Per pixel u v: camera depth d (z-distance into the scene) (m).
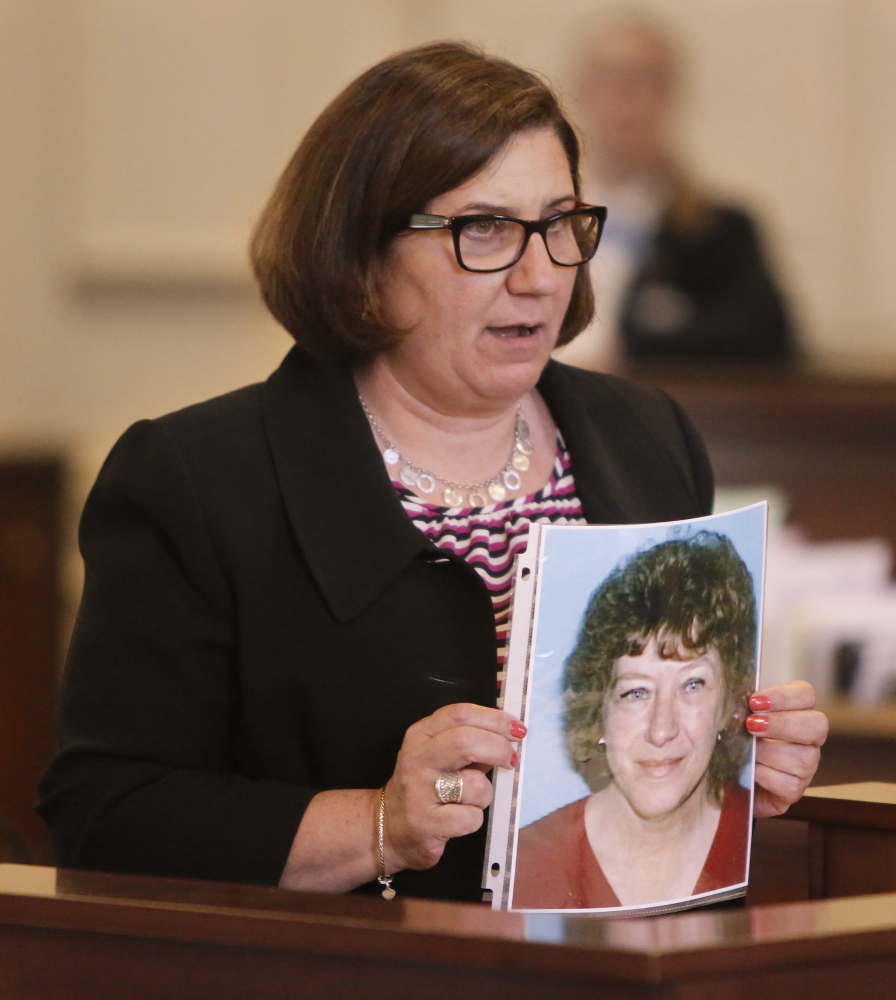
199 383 25.03
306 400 7.14
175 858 6.33
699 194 19.08
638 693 6.06
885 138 24.11
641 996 4.29
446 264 6.63
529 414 7.52
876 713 11.20
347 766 6.64
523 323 6.69
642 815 6.08
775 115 24.28
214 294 25.00
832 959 4.57
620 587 5.99
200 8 24.91
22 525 16.39
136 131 25.08
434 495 7.11
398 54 6.91
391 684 6.64
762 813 6.77
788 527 15.05
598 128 19.48
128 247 25.11
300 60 24.81
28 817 16.09
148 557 6.80
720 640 6.26
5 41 25.20
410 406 7.16
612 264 19.17
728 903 6.50
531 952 4.41
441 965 4.62
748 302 18.53
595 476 7.28
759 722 6.36
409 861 6.08
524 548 6.88
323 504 6.83
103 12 25.06
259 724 6.74
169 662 6.73
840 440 15.01
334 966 4.77
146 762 6.68
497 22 24.41
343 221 6.77
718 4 24.25
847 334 24.27
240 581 6.71
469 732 5.86
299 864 6.22
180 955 4.98
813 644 12.54
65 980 5.13
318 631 6.67
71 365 25.31
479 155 6.50
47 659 16.38
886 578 14.12
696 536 6.16
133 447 7.00
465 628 6.72
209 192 25.02
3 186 25.31
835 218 24.27
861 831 6.88
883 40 24.00
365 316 6.83
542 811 5.94
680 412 8.14
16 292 25.36
